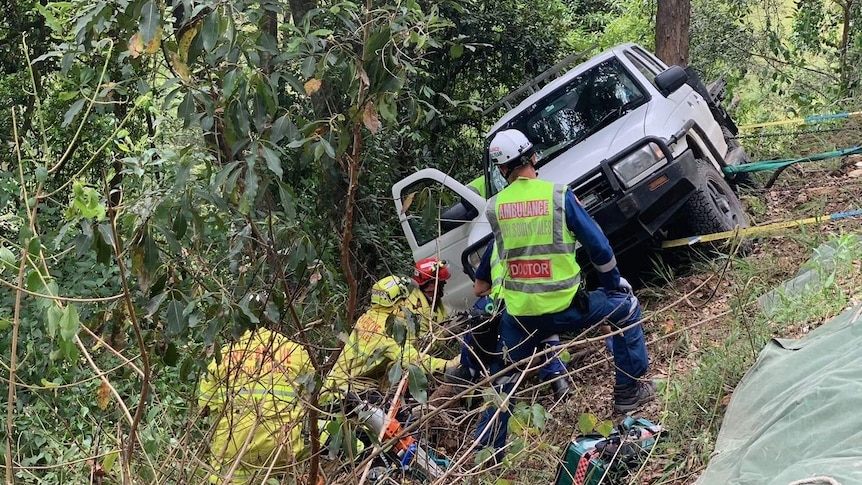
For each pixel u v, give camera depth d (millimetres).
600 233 4234
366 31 2727
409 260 7648
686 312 5414
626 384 4402
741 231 5703
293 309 2682
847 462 2514
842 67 10367
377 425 3221
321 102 4293
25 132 7602
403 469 3346
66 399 4102
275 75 2600
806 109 10219
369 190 7367
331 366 2908
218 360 2623
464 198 6398
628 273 6602
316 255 2777
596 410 4637
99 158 6602
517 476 3910
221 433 3246
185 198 2424
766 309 4633
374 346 3391
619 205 5594
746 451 3084
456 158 10500
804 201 6840
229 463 3012
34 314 4336
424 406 3168
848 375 3055
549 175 6090
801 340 3822
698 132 6477
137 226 2373
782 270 5375
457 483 3266
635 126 6109
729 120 8383
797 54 11523
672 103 6426
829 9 11367
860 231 5266
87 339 2990
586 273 5918
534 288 4270
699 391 4129
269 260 2760
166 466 2977
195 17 2420
